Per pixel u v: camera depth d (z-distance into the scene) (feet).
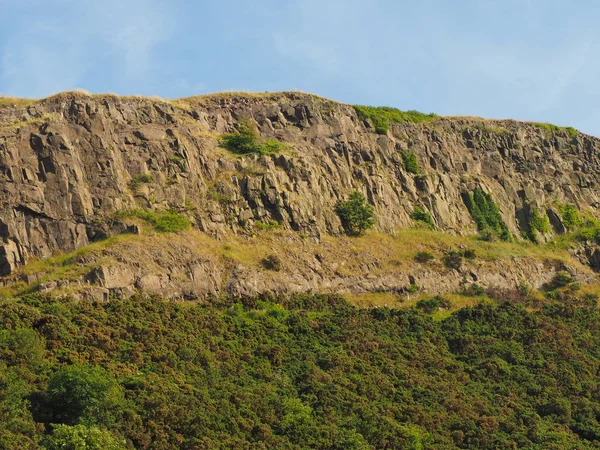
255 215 260.83
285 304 237.86
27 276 213.25
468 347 238.68
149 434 166.30
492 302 269.03
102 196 237.25
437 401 209.26
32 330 183.83
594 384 229.04
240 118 296.10
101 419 163.73
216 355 203.62
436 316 255.50
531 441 199.00
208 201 255.50
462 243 296.30
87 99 263.49
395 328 240.53
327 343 224.12
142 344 195.42
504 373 228.22
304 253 257.75
